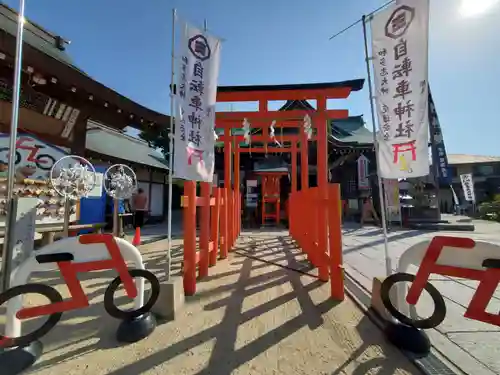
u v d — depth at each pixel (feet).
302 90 12.47
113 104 19.90
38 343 6.25
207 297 9.71
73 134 20.15
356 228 34.58
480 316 5.77
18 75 6.88
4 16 18.79
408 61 8.01
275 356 6.22
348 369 5.79
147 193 40.22
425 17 7.76
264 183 35.19
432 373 5.60
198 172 9.37
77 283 6.41
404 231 31.81
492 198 70.54
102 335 7.09
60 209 17.01
